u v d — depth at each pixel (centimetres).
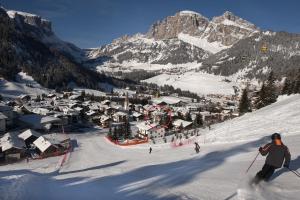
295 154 1773
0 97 15075
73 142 8569
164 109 13112
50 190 1237
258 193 978
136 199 1091
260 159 1886
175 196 1107
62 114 11881
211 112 14550
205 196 1073
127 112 13688
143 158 4294
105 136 9700
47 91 19062
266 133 3475
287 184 1077
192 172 1705
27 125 10512
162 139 7562
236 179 1305
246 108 9181
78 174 2673
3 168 5462
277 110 4641
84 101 17425
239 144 3362
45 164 5691
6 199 945
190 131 7750
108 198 1112
